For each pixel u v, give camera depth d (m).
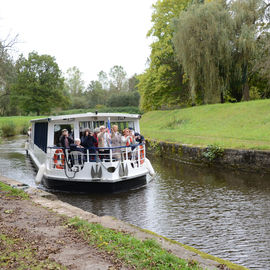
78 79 106.50
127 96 79.12
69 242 5.05
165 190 11.76
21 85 65.19
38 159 16.72
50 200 8.33
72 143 11.94
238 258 6.23
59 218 6.48
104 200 10.60
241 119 23.89
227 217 8.56
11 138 37.78
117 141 11.95
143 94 46.56
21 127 44.00
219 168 15.68
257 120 22.31
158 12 41.09
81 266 4.16
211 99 31.42
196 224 8.11
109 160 11.66
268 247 6.69
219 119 26.02
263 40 28.58
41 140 15.45
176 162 18.61
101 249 4.75
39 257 4.44
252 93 38.94
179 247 5.00
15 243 4.98
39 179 13.05
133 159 12.53
